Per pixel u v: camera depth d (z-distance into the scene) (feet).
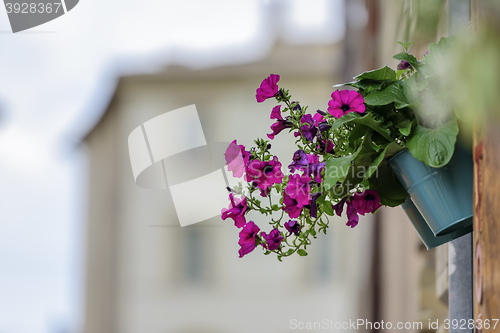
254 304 72.49
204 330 73.51
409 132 6.56
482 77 3.57
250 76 73.26
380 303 19.52
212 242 73.92
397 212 17.97
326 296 70.69
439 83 6.30
